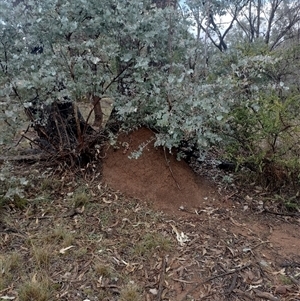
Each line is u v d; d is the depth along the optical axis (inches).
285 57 153.9
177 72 130.3
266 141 134.4
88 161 143.6
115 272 92.3
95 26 120.6
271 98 129.2
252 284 90.4
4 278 87.5
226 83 119.6
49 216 116.3
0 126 126.3
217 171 151.3
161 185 126.4
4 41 123.6
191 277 92.0
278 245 107.8
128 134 135.1
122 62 127.3
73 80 121.8
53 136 146.9
